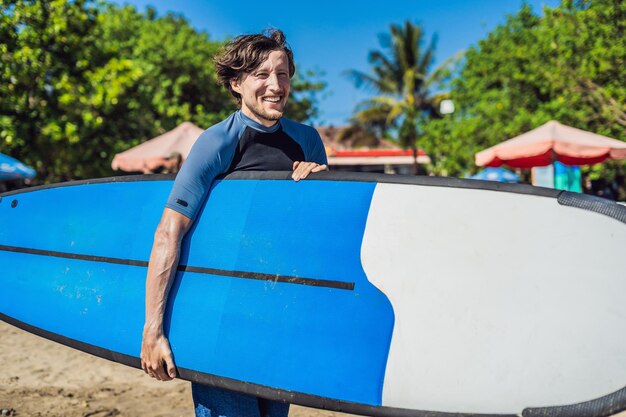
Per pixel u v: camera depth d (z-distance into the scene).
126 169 10.29
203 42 20.42
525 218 1.98
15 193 3.18
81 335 2.61
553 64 13.30
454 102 19.84
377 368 2.00
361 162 27.70
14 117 10.76
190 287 2.27
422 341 1.98
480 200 2.03
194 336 2.23
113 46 11.77
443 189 2.07
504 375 1.91
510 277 1.95
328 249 2.14
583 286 1.89
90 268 2.68
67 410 4.05
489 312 1.94
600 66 11.50
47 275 2.85
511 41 16.50
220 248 2.27
